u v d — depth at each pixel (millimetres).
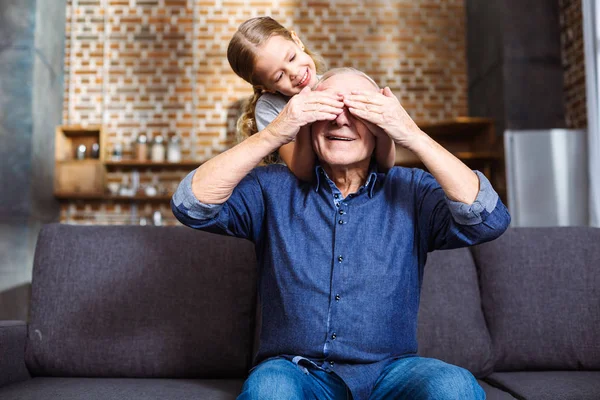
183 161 5730
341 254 1320
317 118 1275
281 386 1153
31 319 1684
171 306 1674
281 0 6117
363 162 1383
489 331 1741
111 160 5719
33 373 1672
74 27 6074
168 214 5859
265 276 1396
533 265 1781
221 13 6105
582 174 4508
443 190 1298
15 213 4957
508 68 5207
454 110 6094
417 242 1400
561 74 5238
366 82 1395
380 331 1286
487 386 1586
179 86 6031
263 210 1447
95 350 1639
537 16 5285
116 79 6027
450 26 6195
